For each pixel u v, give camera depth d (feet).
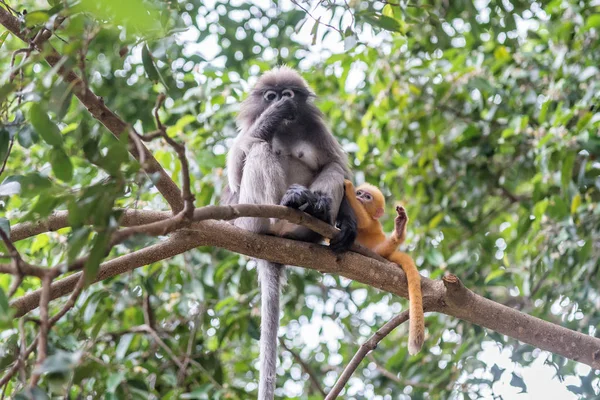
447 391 26.45
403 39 30.19
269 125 24.20
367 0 22.50
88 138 16.38
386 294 33.73
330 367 33.94
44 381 20.93
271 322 22.16
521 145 29.86
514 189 31.14
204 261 27.50
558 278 26.71
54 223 19.45
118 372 22.70
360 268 20.74
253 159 23.54
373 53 30.12
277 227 23.11
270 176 23.29
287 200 21.24
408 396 28.60
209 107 28.50
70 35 14.02
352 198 22.99
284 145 25.08
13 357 18.24
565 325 25.31
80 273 19.34
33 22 15.03
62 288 19.11
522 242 28.66
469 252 29.76
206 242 19.89
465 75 29.37
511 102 29.58
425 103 31.07
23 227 19.42
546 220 26.84
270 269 22.76
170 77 19.90
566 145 23.30
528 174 29.94
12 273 12.19
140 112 24.77
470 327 27.66
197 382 26.32
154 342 26.99
